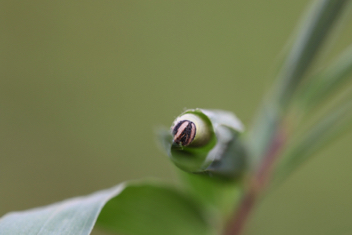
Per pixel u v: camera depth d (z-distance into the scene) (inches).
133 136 16.2
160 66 17.1
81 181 15.5
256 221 13.5
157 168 15.7
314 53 5.1
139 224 5.0
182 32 17.2
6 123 15.3
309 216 13.9
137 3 17.2
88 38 16.7
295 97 5.2
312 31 5.0
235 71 16.8
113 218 4.9
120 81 16.7
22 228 4.2
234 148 4.6
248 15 17.0
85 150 15.7
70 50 16.5
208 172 4.7
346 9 5.0
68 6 16.5
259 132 5.2
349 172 14.1
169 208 5.0
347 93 5.2
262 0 16.9
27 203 14.7
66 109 16.0
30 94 15.8
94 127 16.1
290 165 5.1
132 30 17.1
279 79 5.3
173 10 17.3
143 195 4.9
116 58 16.9
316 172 14.2
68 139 15.7
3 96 15.5
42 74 16.1
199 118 4.1
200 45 17.2
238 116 16.6
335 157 14.2
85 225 4.2
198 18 17.2
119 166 15.8
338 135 5.1
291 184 14.1
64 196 15.2
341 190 14.2
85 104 16.2
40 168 15.2
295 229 13.9
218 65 17.0
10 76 15.7
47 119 15.7
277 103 5.2
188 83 17.0
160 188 4.9
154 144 16.0
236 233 5.0
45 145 15.6
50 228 4.2
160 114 16.7
